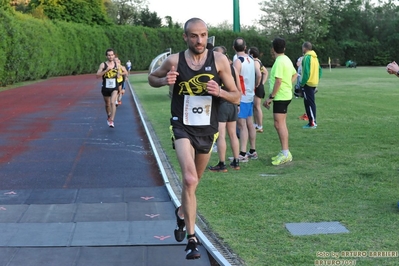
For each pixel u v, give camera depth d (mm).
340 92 23734
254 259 4754
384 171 8031
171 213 6328
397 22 72000
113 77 13273
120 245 5273
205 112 4727
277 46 8562
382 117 14727
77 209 6484
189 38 4609
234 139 8406
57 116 16188
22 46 33531
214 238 5324
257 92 11750
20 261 4875
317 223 5711
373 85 28391
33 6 56094
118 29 56000
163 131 12781
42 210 6434
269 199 6652
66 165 9047
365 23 73250
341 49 67438
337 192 6906
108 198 6988
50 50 41344
